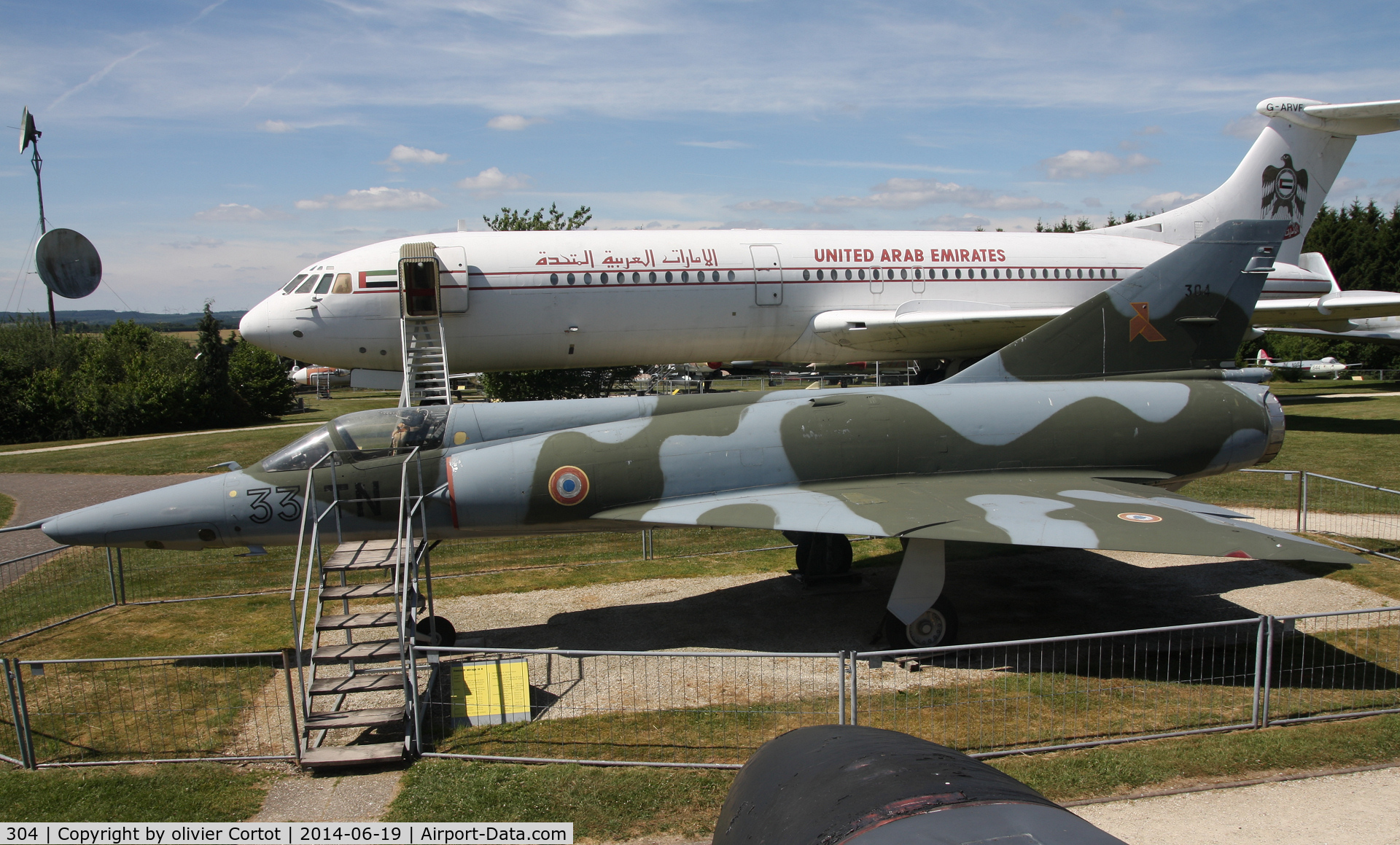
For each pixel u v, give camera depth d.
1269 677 6.89
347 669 8.86
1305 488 13.47
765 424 9.78
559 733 7.17
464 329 18.00
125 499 9.32
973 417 10.05
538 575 12.23
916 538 8.39
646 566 12.61
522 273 18.06
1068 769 6.26
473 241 18.22
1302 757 6.43
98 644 9.83
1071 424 10.21
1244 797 5.92
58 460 27.86
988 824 2.65
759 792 3.36
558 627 10.13
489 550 13.64
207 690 8.39
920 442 9.84
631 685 8.21
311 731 7.39
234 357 47.66
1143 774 6.20
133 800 6.21
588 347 19.12
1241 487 16.47
